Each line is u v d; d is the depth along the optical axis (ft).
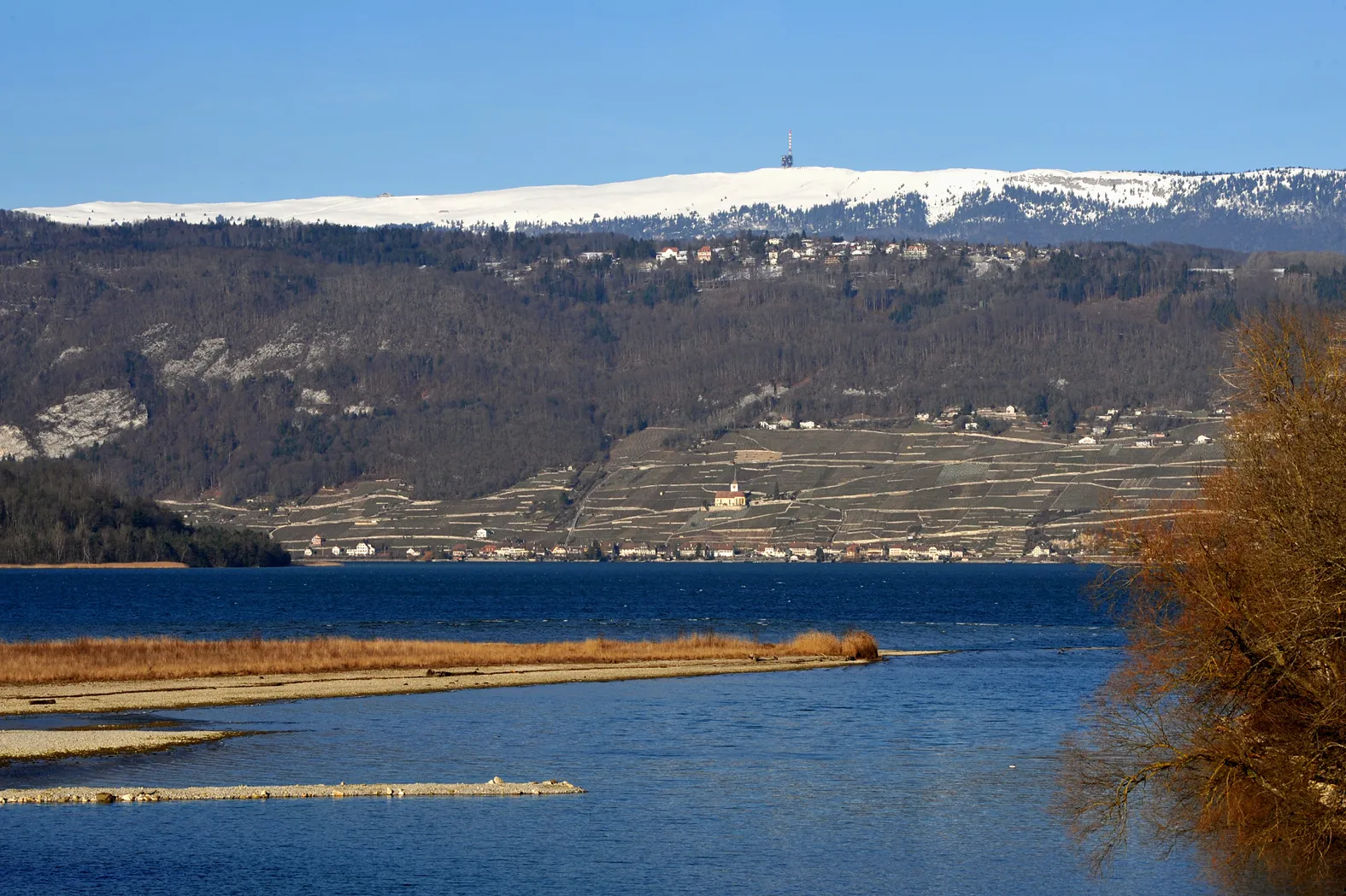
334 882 269.85
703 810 339.98
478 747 429.38
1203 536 299.79
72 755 397.39
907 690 612.29
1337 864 286.66
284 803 335.88
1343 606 258.57
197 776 371.35
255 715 502.38
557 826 319.27
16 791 339.57
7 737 422.82
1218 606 289.33
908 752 431.02
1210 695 300.81
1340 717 268.41
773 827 323.78
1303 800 281.95
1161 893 273.75
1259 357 289.74
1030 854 301.22
